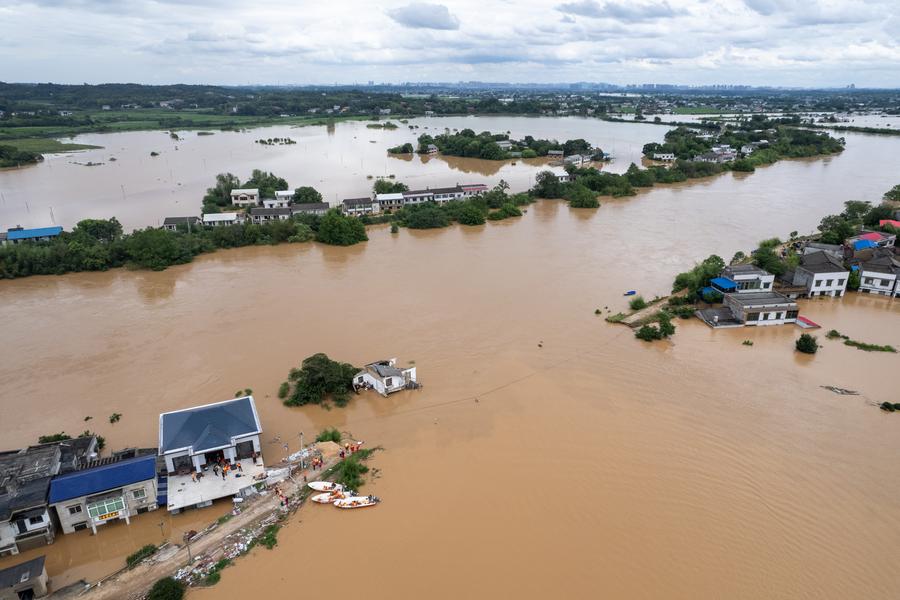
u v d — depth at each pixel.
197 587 33.91
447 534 37.59
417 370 59.41
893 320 71.38
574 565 35.12
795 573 34.56
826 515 39.12
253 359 62.09
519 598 32.84
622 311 73.94
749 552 36.06
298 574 34.69
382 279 87.19
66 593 33.56
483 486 42.12
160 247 94.62
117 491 38.81
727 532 37.62
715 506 39.91
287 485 42.47
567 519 38.81
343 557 35.94
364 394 55.59
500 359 61.31
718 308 73.06
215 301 79.12
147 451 44.38
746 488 41.69
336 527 38.44
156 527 39.06
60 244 94.44
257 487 41.88
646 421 49.97
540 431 48.66
